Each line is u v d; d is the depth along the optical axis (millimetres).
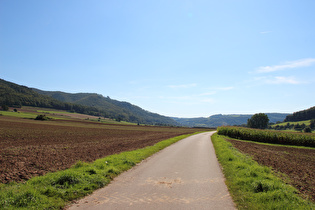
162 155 14781
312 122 121938
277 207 5246
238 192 6629
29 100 168625
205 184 7555
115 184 7449
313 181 8680
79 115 168625
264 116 106250
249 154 16672
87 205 5449
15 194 5598
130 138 32500
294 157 17422
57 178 7094
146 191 6656
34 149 17266
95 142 25094
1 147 18000
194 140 30828
